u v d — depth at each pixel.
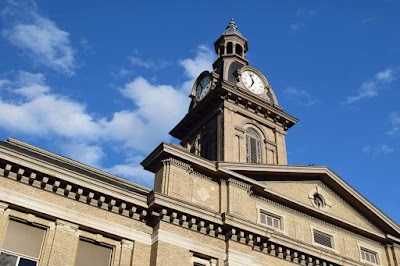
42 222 20.92
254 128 37.41
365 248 30.16
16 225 20.50
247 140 36.44
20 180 20.88
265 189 26.81
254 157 35.94
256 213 26.30
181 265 22.30
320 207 30.09
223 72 40.09
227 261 23.41
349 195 31.20
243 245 24.31
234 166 26.20
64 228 21.11
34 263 20.20
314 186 30.53
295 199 27.95
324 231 28.84
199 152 37.56
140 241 22.53
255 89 39.34
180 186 24.23
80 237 21.66
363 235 30.52
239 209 25.23
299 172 29.39
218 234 24.02
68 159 25.05
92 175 24.70
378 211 31.42
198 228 23.56
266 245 25.05
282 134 38.53
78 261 21.22
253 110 37.91
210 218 23.72
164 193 23.58
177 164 24.78
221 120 36.22
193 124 39.78
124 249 22.09
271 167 27.97
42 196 21.12
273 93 40.25
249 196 26.28
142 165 25.73
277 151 37.19
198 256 23.25
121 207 22.59
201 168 25.36
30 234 20.64
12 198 20.36
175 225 23.11
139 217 22.97
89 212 21.97
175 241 22.67
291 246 25.78
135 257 22.02
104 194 22.25
